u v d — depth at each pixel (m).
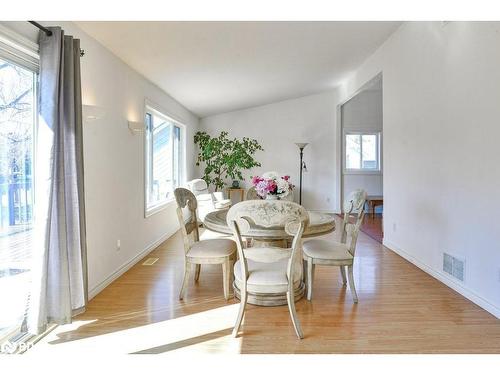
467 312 2.78
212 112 8.09
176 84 5.27
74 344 2.29
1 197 2.18
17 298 2.34
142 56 3.88
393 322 2.61
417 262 4.04
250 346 2.27
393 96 4.66
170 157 6.45
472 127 2.98
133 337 2.39
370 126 8.38
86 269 2.77
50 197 2.28
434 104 3.62
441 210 3.51
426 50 3.77
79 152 2.63
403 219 4.43
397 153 4.59
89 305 2.94
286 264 2.68
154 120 5.71
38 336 2.38
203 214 6.26
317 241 3.37
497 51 2.66
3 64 2.17
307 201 8.43
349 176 8.45
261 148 8.35
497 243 2.69
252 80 5.78
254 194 4.38
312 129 8.36
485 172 2.82
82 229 2.69
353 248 3.02
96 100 3.29
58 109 2.36
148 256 4.59
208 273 3.85
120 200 3.84
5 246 2.22
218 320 2.65
